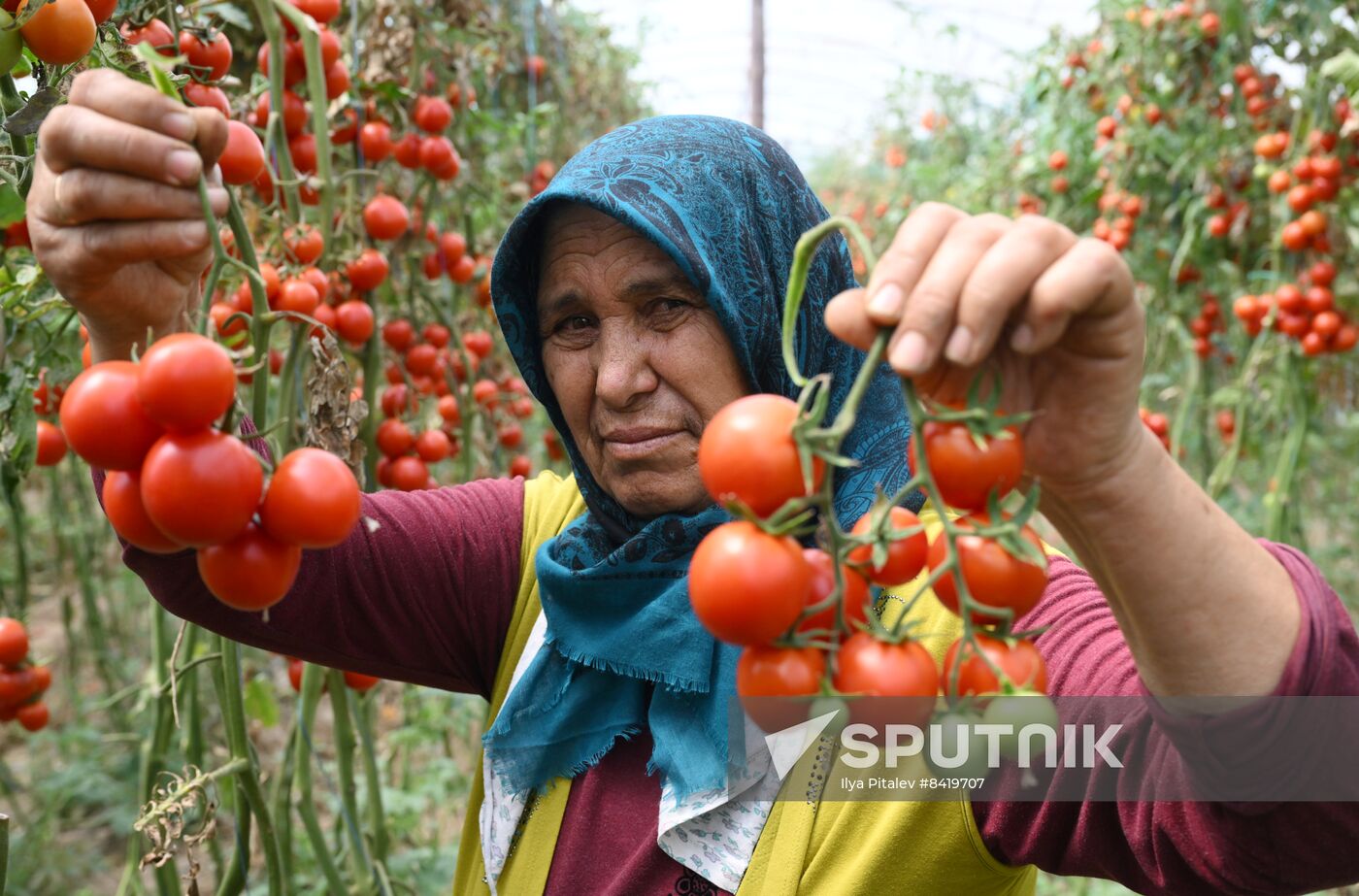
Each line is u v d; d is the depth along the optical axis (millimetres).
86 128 733
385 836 2141
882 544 671
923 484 664
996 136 5730
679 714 1115
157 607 2121
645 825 1135
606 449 1171
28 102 993
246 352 781
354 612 1258
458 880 1312
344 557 1237
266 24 1688
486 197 2635
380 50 2178
